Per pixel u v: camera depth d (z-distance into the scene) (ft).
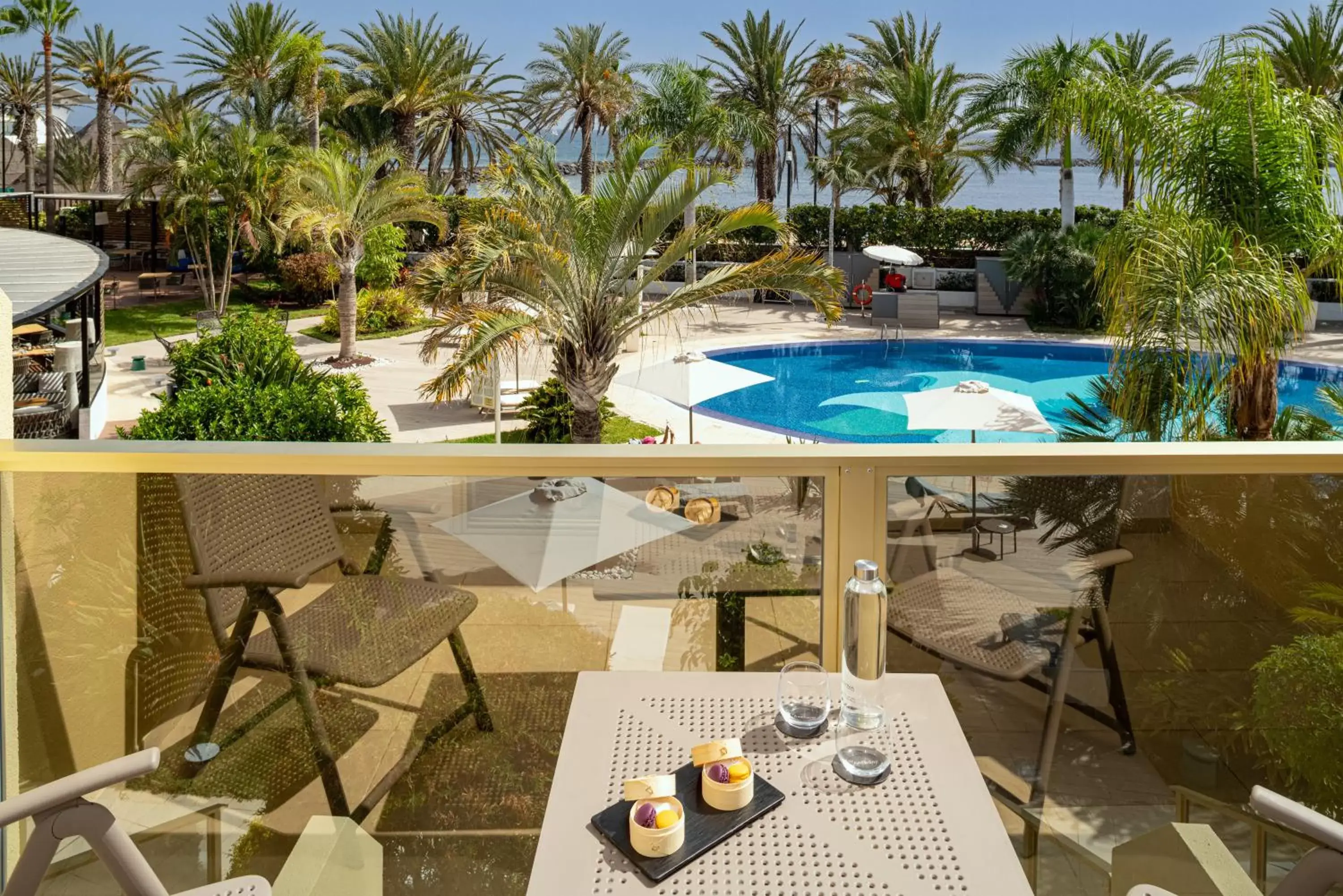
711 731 5.30
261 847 6.97
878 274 91.50
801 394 57.67
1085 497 7.01
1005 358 69.21
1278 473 7.04
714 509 6.89
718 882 4.22
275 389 31.71
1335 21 77.77
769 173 119.75
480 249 34.50
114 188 142.82
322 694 7.00
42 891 6.60
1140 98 22.50
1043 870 6.95
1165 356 20.77
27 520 6.93
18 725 7.00
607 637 6.98
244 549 6.95
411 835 6.96
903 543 6.97
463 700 6.98
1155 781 7.16
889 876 4.25
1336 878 4.36
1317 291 71.97
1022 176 436.35
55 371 42.16
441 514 6.90
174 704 7.02
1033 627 7.08
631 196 35.47
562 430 45.11
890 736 5.25
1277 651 7.10
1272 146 21.12
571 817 4.64
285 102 112.27
